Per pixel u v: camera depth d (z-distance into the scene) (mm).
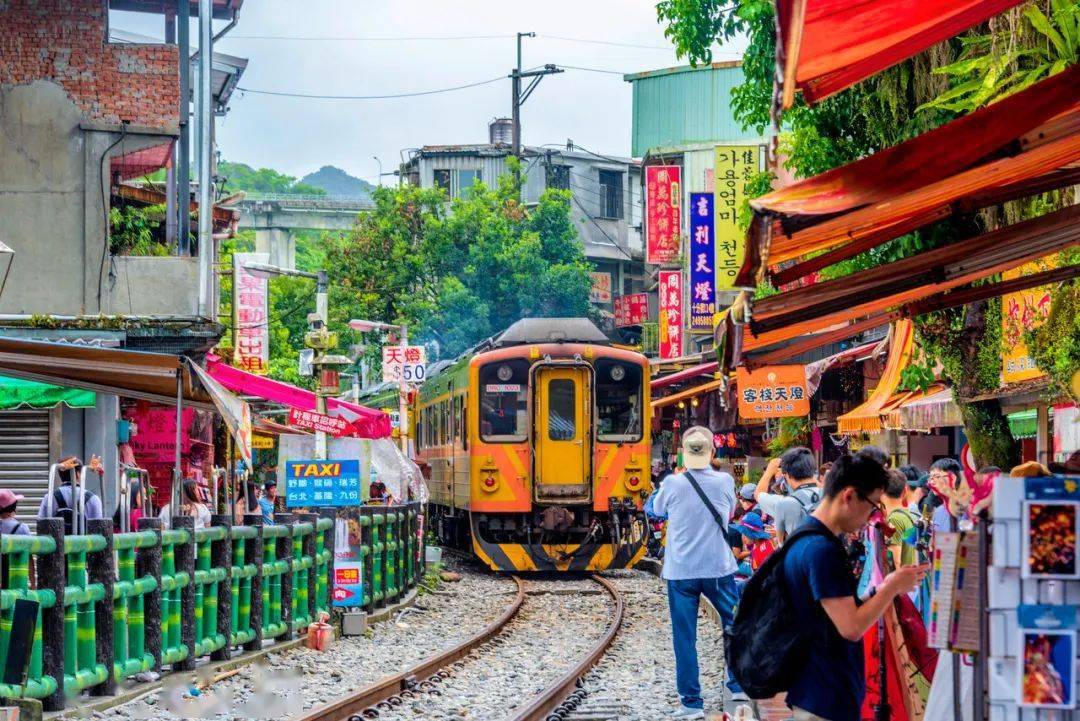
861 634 5977
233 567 13992
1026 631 4762
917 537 9266
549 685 13281
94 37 21203
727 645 6426
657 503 11133
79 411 19062
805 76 6293
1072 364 11219
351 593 17328
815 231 5918
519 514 27094
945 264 7355
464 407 27844
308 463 17969
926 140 5602
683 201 43312
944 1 5555
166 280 20969
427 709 12133
